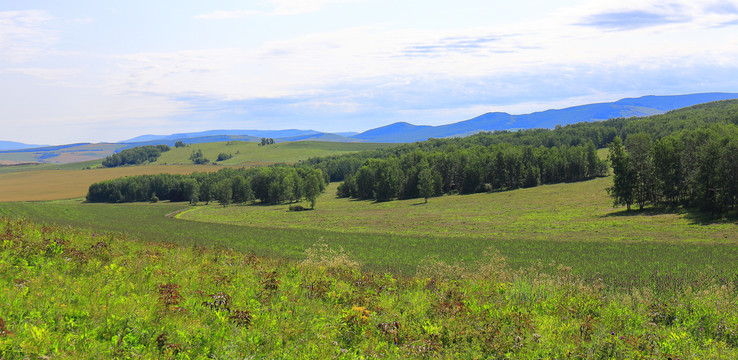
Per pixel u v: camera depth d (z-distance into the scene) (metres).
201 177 192.38
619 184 85.94
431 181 139.75
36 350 5.96
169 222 93.12
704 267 33.94
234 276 12.39
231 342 7.31
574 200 109.62
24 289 8.24
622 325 10.98
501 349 8.78
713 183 72.44
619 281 26.52
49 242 12.26
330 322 9.41
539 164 158.25
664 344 9.27
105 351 6.36
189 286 10.84
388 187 152.38
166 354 6.65
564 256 43.44
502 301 12.59
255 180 172.38
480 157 161.50
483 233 68.75
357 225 88.38
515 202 117.38
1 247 11.42
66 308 7.74
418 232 73.19
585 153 152.38
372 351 8.16
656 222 69.12
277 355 7.32
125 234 17.91
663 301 13.37
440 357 8.24
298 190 160.12
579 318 11.52
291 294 11.23
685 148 88.75
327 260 17.02
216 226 84.12
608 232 62.81
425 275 16.88
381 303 11.62
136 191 185.12
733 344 10.02
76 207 131.38
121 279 10.27
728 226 60.66
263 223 97.81
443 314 10.67
